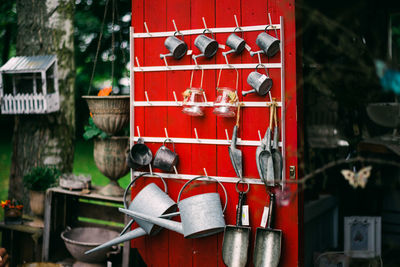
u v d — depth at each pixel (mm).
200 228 2502
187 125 2760
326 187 3584
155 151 2852
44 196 3379
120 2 7562
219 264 2713
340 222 3578
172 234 2832
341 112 3365
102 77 8148
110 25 7691
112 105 2936
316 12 2684
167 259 2848
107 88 3123
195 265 2771
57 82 3748
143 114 2879
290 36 2492
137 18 2885
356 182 1665
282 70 2490
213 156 2697
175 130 2793
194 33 2715
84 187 3197
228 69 2639
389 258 3182
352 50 2934
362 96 3123
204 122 2713
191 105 2637
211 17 2682
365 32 3670
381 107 3092
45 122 3811
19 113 3643
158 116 2836
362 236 3230
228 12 2637
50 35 3848
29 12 3893
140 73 2883
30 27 3893
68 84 3934
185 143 2768
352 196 3486
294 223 2502
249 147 2602
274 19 2521
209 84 2691
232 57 2631
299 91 2562
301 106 2588
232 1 2625
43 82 3562
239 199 2578
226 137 2660
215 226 2508
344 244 3207
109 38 7809
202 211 2533
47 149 3799
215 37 2668
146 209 2703
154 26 2838
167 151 2738
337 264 3039
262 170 2500
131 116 2875
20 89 3783
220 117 2670
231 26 2633
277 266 2467
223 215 2588
